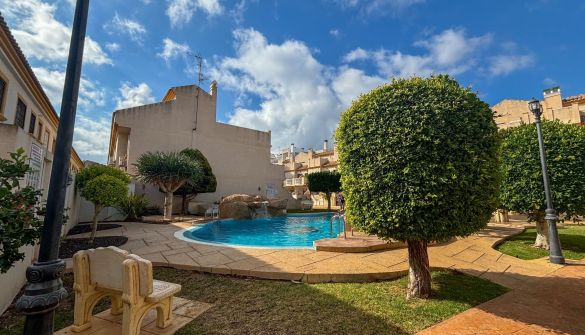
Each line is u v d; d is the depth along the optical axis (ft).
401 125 12.78
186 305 12.06
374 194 13.10
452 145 11.99
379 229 13.09
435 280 15.90
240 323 10.41
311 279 15.48
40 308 6.61
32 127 35.53
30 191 9.27
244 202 61.36
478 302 12.81
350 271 16.12
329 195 88.69
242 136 89.45
